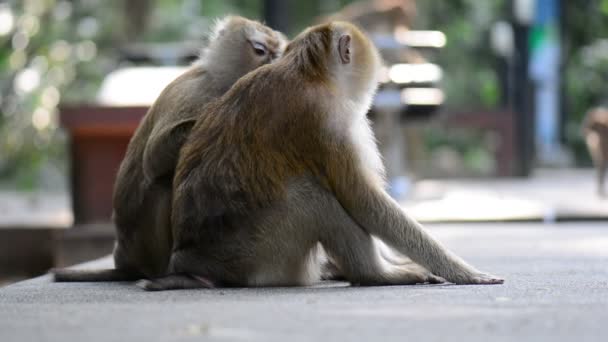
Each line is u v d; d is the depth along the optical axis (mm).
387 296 9570
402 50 26172
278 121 10234
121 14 43000
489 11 50000
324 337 7430
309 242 10344
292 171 10250
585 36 51656
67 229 19812
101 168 20297
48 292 10719
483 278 10602
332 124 10242
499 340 7297
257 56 13008
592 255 14742
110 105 20016
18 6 40125
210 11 47688
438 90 26625
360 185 10305
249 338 7395
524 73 38562
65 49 40031
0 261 21594
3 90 38500
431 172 41719
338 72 10508
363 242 10375
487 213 22688
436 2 50125
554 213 22219
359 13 29953
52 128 37781
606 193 28672
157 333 7652
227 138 10422
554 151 45938
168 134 11359
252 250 10305
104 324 8125
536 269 12703
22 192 38375
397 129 26359
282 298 9508
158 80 21469
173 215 10742
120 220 12062
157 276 11883
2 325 8203
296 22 50781
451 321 8086
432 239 10508
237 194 10289
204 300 9469
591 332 7594
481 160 49656
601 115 28781
